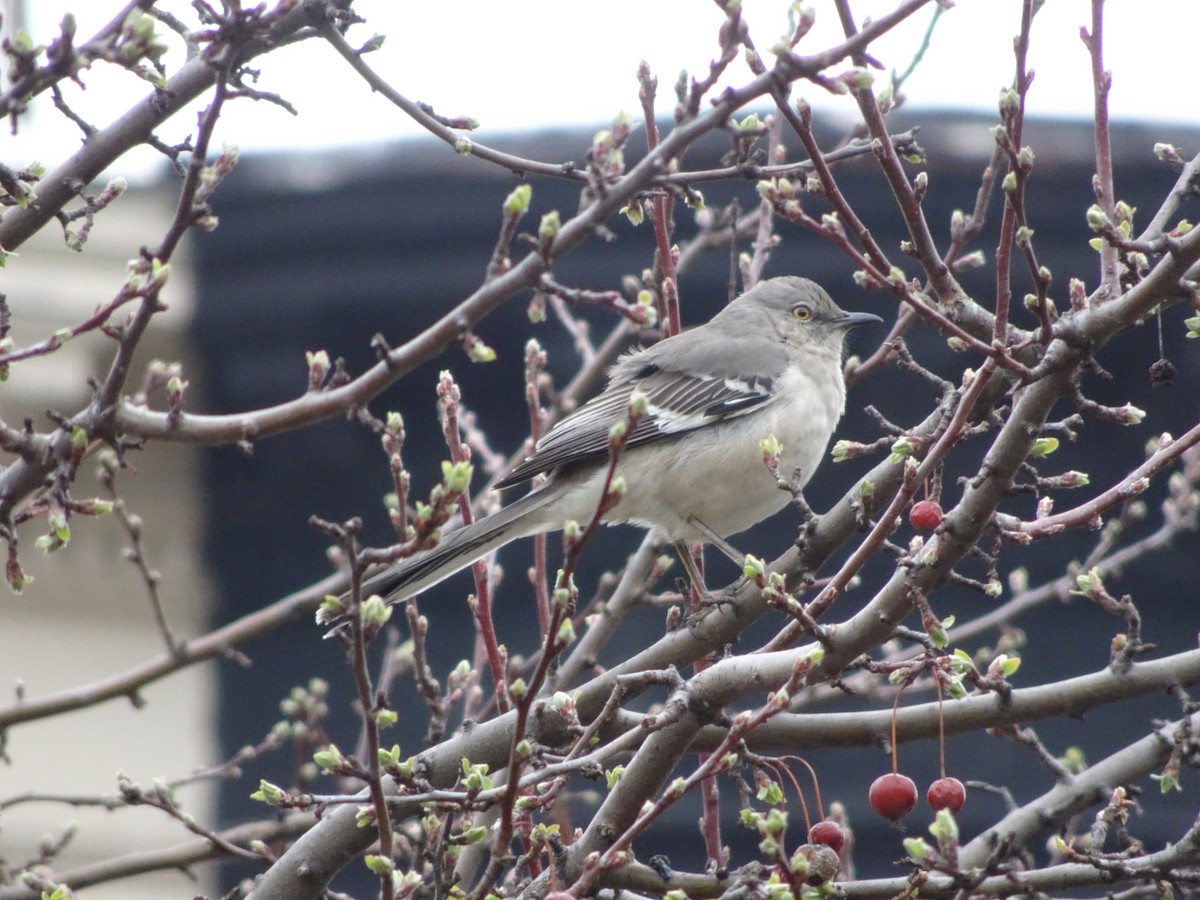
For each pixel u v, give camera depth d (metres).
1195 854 7.18
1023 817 8.43
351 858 8.27
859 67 7.16
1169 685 7.95
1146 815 13.65
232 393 15.46
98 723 16.55
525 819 7.89
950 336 6.95
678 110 6.57
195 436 6.50
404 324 14.77
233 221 14.17
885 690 10.76
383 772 7.07
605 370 12.73
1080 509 7.02
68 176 7.62
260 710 15.73
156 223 15.34
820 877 6.47
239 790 15.73
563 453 10.66
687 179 6.57
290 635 15.82
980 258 9.23
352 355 15.06
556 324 14.52
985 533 7.08
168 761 16.44
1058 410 14.29
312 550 15.89
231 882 16.19
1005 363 6.66
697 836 13.77
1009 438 6.90
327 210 13.89
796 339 11.84
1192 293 6.59
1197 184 7.68
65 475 6.49
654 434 10.83
